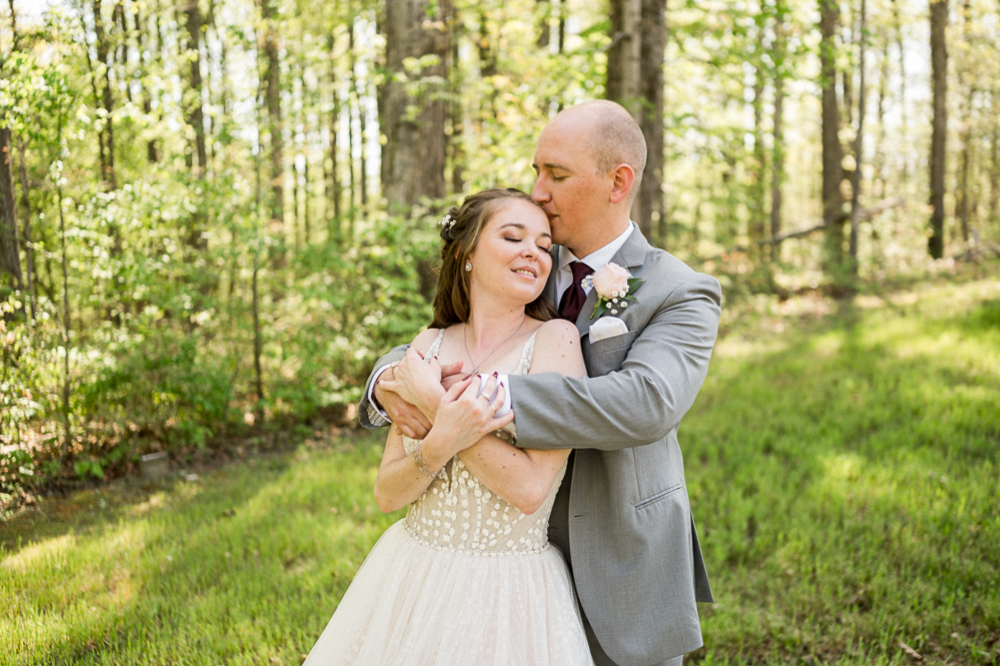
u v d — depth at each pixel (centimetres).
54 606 305
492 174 716
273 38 623
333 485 470
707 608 303
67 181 495
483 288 171
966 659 259
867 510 390
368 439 620
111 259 525
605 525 172
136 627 288
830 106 1567
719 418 591
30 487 473
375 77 754
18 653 267
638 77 665
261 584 323
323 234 812
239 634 279
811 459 473
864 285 1312
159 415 550
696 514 399
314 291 629
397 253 671
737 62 808
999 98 1975
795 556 339
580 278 183
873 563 328
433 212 815
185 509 440
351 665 168
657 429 154
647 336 166
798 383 687
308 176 1507
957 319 848
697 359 165
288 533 385
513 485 152
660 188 1152
